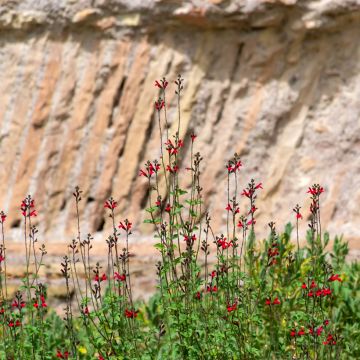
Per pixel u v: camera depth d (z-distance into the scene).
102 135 15.23
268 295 6.99
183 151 14.80
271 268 7.54
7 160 15.70
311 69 14.67
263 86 14.88
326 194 14.19
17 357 6.66
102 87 15.42
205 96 14.95
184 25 14.91
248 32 14.81
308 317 6.59
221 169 14.68
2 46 16.16
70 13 15.46
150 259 12.91
